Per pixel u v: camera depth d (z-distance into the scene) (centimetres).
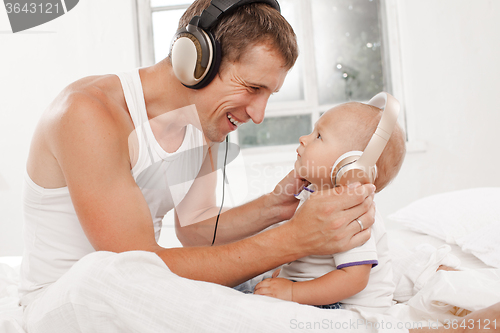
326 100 287
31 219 86
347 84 284
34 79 259
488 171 259
